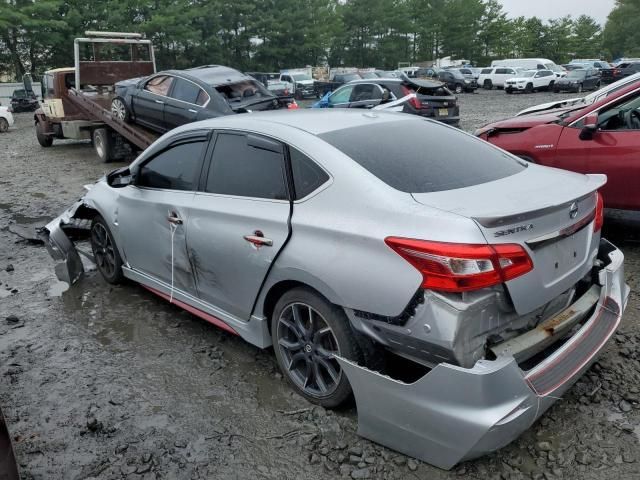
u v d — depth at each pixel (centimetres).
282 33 5662
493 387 231
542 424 295
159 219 405
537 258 253
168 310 465
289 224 303
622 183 526
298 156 313
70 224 549
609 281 307
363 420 275
